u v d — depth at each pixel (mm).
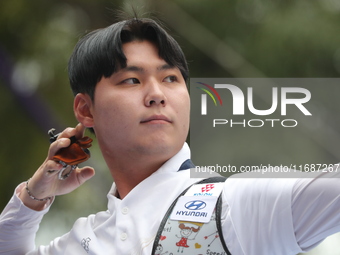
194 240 5180
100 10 17516
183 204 5430
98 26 17484
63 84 17125
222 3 17312
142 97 5777
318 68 16609
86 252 5801
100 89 5926
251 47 16938
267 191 5211
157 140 5750
